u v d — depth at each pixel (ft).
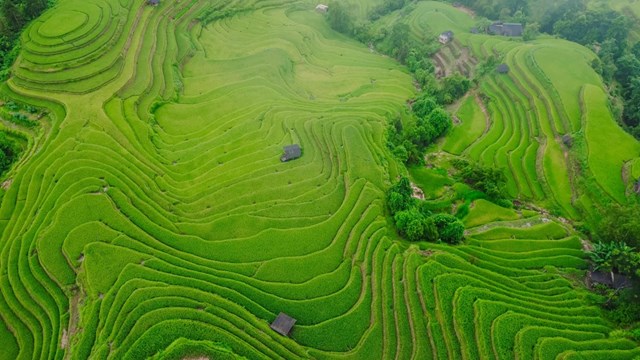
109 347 109.91
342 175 174.09
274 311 124.98
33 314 127.13
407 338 119.14
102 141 174.40
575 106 209.87
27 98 194.80
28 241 141.18
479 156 197.16
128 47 220.43
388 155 187.32
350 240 147.23
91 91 196.24
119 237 139.54
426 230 148.66
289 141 188.96
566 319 122.83
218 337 108.78
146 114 193.77
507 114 220.02
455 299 123.54
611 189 168.35
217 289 125.90
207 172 171.94
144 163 170.91
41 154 169.78
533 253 150.51
